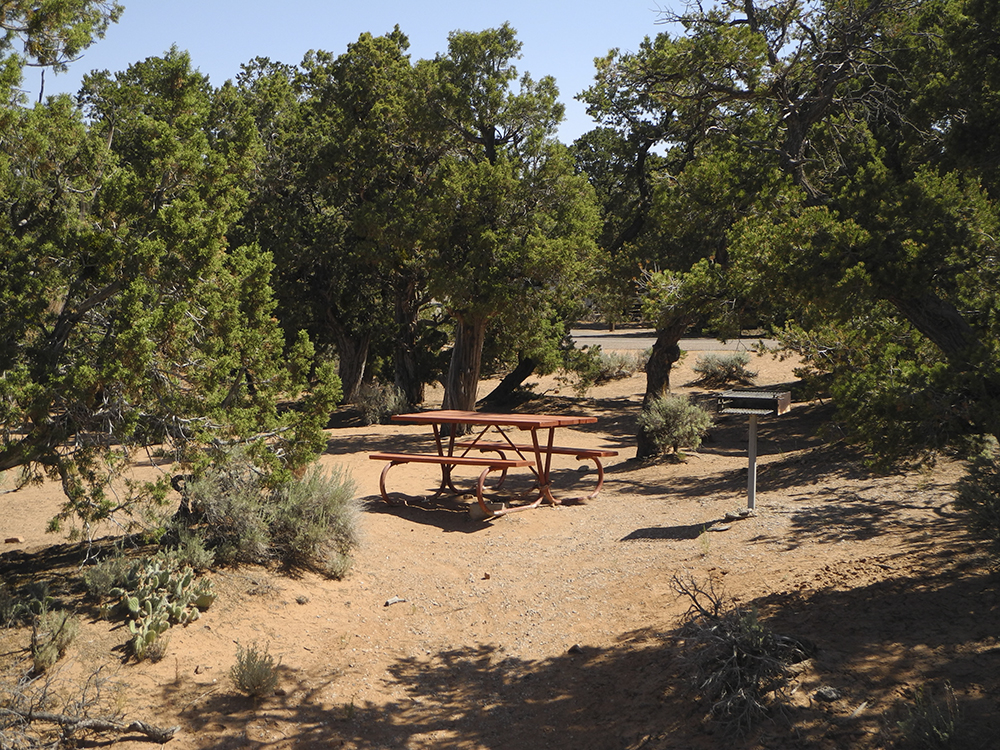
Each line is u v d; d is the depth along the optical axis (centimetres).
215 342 712
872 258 644
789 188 897
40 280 670
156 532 703
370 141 2341
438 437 1252
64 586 724
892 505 920
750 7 1395
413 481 1400
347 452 1841
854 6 1300
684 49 1344
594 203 2241
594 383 3125
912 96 1320
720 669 521
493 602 795
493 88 2100
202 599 695
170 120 808
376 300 2952
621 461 1669
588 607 751
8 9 805
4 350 652
